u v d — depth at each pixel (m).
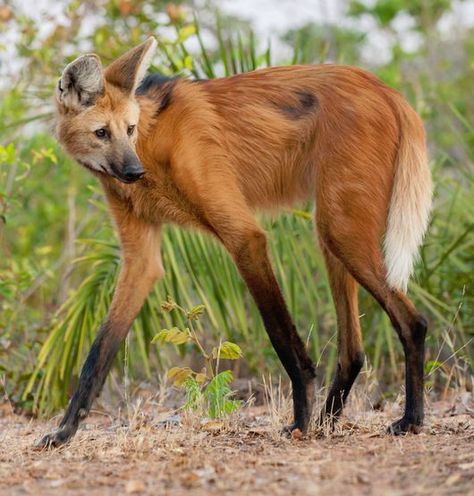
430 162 12.52
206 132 7.90
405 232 7.80
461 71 19.53
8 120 13.77
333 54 18.67
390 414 8.70
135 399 10.83
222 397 7.93
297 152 8.09
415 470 5.93
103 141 7.83
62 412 10.34
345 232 7.72
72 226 13.32
